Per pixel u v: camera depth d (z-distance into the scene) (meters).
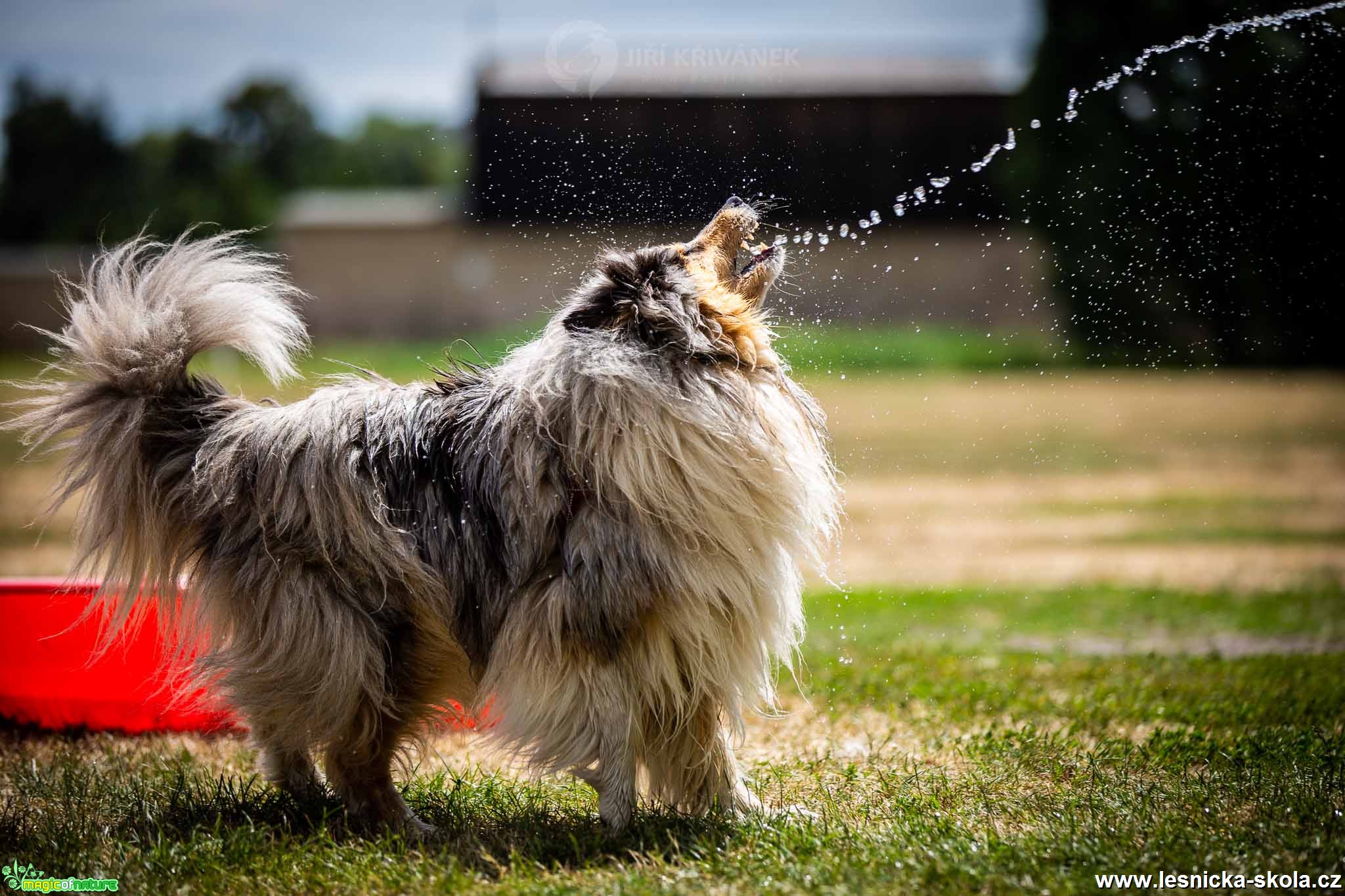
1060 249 31.16
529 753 4.32
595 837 4.17
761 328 4.59
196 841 4.23
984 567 11.99
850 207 37.88
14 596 6.02
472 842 4.24
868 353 31.62
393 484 4.45
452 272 44.25
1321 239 15.80
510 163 32.44
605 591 4.13
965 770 5.17
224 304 4.69
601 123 27.20
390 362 30.66
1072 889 3.46
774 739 5.95
